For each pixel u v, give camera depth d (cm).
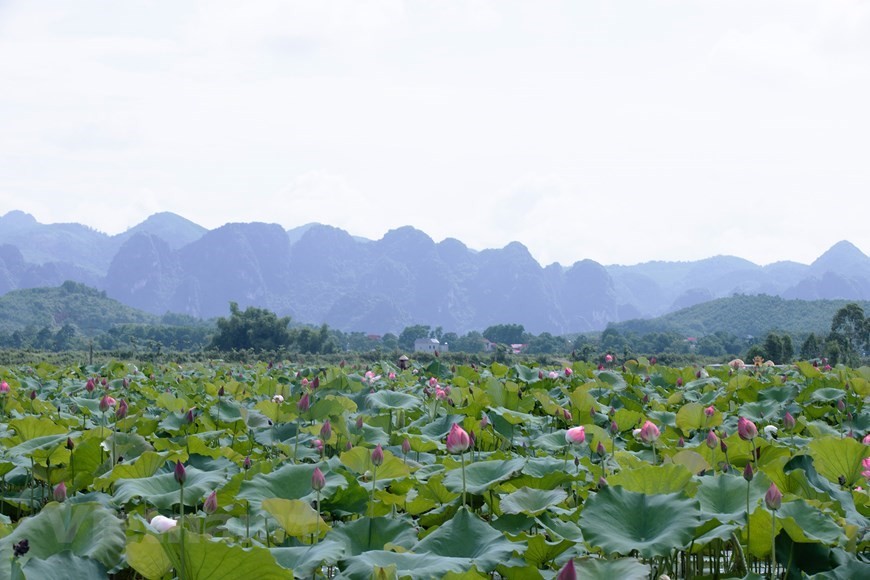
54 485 662
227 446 827
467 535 429
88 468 675
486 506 624
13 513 649
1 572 336
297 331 11238
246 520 507
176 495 506
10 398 1055
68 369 2083
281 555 405
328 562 402
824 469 583
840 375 1438
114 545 389
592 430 728
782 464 547
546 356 5219
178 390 1380
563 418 892
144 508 545
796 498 462
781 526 424
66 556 353
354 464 563
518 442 796
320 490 476
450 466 610
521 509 489
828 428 829
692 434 851
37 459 657
